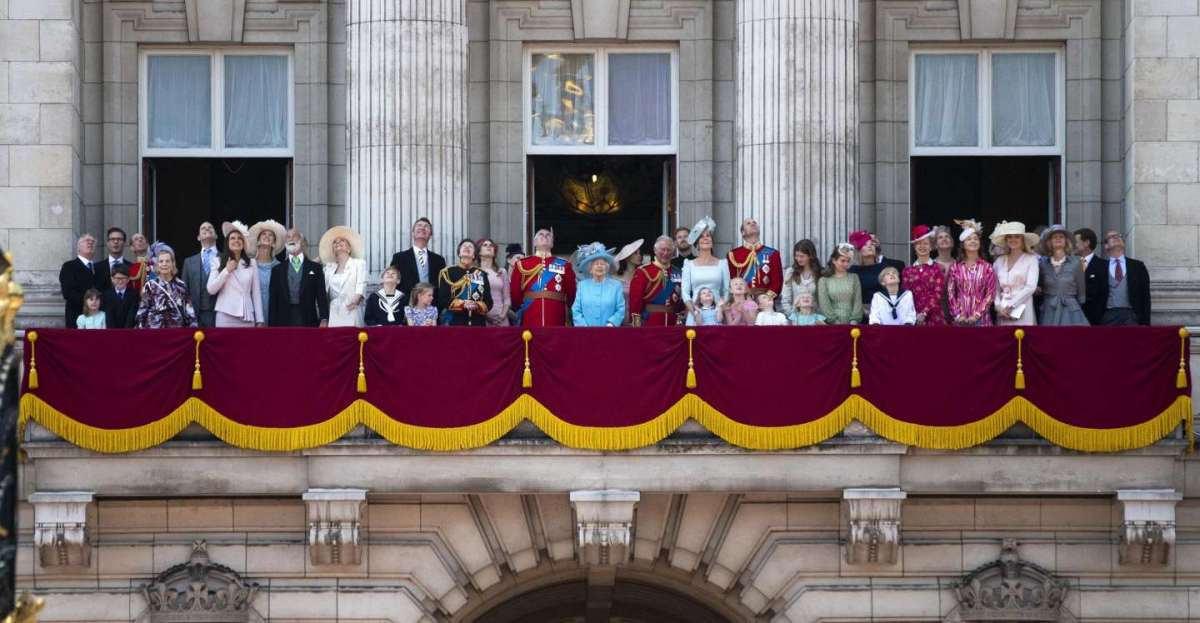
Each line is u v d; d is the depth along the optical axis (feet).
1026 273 388.78
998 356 375.25
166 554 380.17
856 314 388.57
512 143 441.68
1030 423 375.25
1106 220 437.58
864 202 441.27
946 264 393.50
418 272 396.16
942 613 383.04
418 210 407.85
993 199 443.73
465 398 371.35
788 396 372.38
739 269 393.09
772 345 372.79
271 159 441.68
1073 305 392.47
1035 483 377.09
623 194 443.73
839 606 382.22
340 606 379.96
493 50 441.68
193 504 380.37
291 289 389.19
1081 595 385.09
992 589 383.04
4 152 415.44
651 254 442.91
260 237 395.55
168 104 441.68
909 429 372.58
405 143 408.46
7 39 416.87
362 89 410.31
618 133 444.55
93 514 379.14
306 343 372.38
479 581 383.45
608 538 372.79
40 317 409.28
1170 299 410.31
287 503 380.58
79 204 426.92
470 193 440.45
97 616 379.35
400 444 370.53
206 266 394.32
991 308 389.60
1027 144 443.32
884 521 375.04
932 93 444.14
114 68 437.17
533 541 383.04
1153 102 416.46
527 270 391.86
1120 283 394.11
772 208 409.49
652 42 444.14
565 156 443.73
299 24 440.04
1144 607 384.88
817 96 410.52
